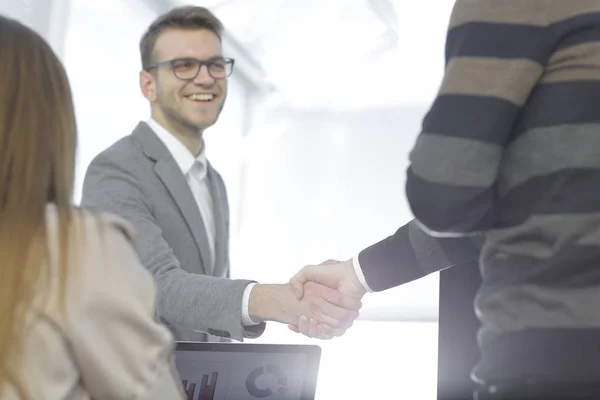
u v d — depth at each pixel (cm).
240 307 191
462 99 100
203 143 242
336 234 757
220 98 241
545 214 95
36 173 87
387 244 151
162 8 563
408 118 758
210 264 223
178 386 93
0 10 401
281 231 766
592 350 88
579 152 96
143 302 89
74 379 85
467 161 98
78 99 481
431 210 101
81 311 84
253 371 154
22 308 83
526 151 99
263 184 773
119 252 89
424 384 532
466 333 134
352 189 763
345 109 770
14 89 89
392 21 672
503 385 92
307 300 184
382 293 732
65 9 445
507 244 99
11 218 85
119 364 86
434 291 718
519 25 101
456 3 108
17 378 81
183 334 215
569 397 89
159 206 217
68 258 86
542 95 100
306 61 730
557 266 92
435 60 717
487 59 100
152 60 238
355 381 536
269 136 772
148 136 228
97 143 498
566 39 100
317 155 769
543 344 91
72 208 90
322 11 658
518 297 95
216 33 244
